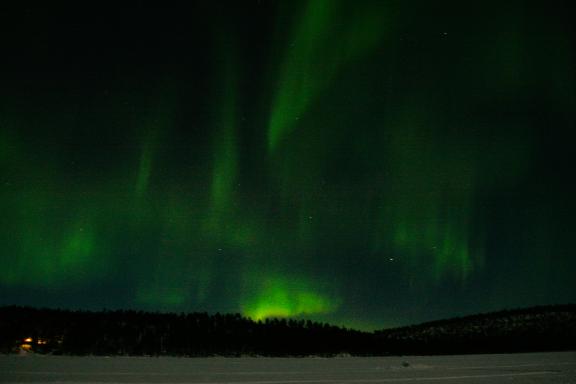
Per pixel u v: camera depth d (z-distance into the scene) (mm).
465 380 12664
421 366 17375
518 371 15406
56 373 12562
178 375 12609
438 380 12594
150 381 11039
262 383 11250
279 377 12688
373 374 14000
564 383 12156
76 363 16547
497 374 14320
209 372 13719
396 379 12711
